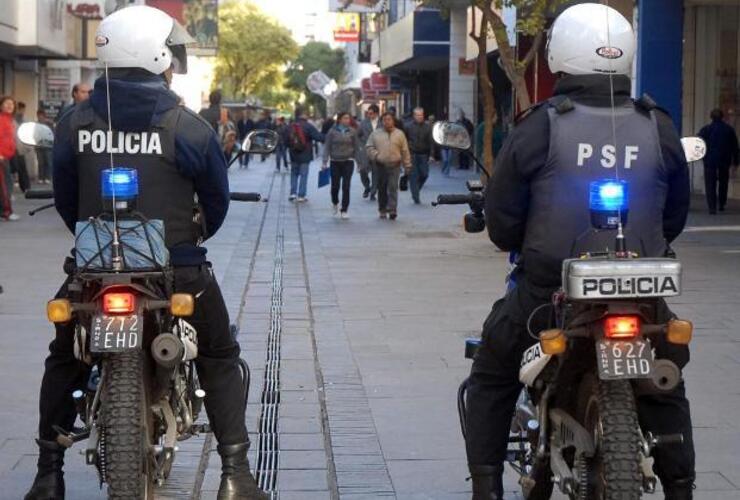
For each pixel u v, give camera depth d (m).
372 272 16.25
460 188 36.00
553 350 4.91
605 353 4.80
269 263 17.31
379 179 24.88
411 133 29.03
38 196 6.35
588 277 4.77
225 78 114.38
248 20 112.56
